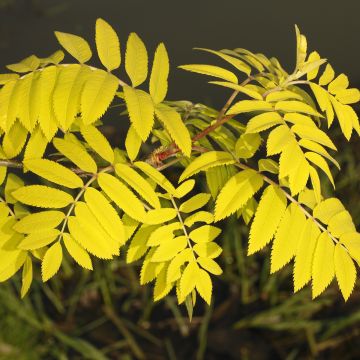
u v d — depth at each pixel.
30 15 2.67
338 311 1.84
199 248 0.87
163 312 1.91
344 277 0.85
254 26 2.55
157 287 0.88
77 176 0.87
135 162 0.89
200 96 2.27
